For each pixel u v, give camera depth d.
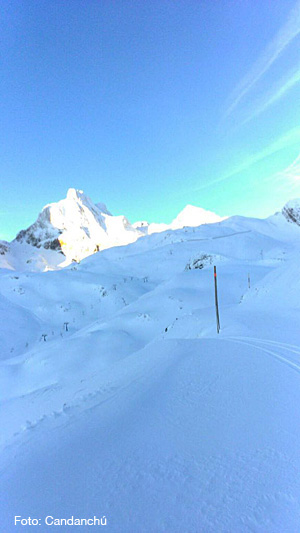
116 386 13.22
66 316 123.69
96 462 5.89
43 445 7.74
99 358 49.78
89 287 143.62
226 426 6.54
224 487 4.45
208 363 13.02
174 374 12.18
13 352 94.31
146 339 61.16
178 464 5.25
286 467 4.74
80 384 21.08
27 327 113.12
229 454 5.34
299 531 3.49
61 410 11.20
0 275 167.75
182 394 9.34
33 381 46.59
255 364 11.62
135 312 75.88
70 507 4.55
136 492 4.64
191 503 4.20
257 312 29.03
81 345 54.25
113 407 9.83
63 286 148.00
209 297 78.00
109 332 59.69
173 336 40.06
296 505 3.92
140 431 7.04
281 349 13.75
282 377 9.57
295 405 7.18
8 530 4.20
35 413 14.62
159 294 85.25
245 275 92.19
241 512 3.91
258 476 4.61
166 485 4.69
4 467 6.84
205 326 33.56
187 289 86.19
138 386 11.96
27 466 6.55
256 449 5.39
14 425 12.80
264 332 19.02
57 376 45.22
